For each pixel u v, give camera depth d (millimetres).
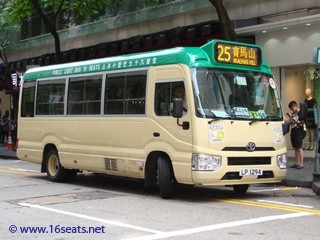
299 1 16844
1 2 26453
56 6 22672
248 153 10297
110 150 11836
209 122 9938
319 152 13570
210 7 19781
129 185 13008
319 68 17109
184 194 11359
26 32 31500
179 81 10273
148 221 8352
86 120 12617
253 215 8836
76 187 12672
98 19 25859
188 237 7219
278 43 17688
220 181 9961
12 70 30078
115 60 12055
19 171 16766
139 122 11062
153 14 22562
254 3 18297
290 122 15047
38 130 14367
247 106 10602
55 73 13922
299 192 11797
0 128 30500
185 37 19375
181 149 10109
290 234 7406
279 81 18000
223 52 10516
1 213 9156
